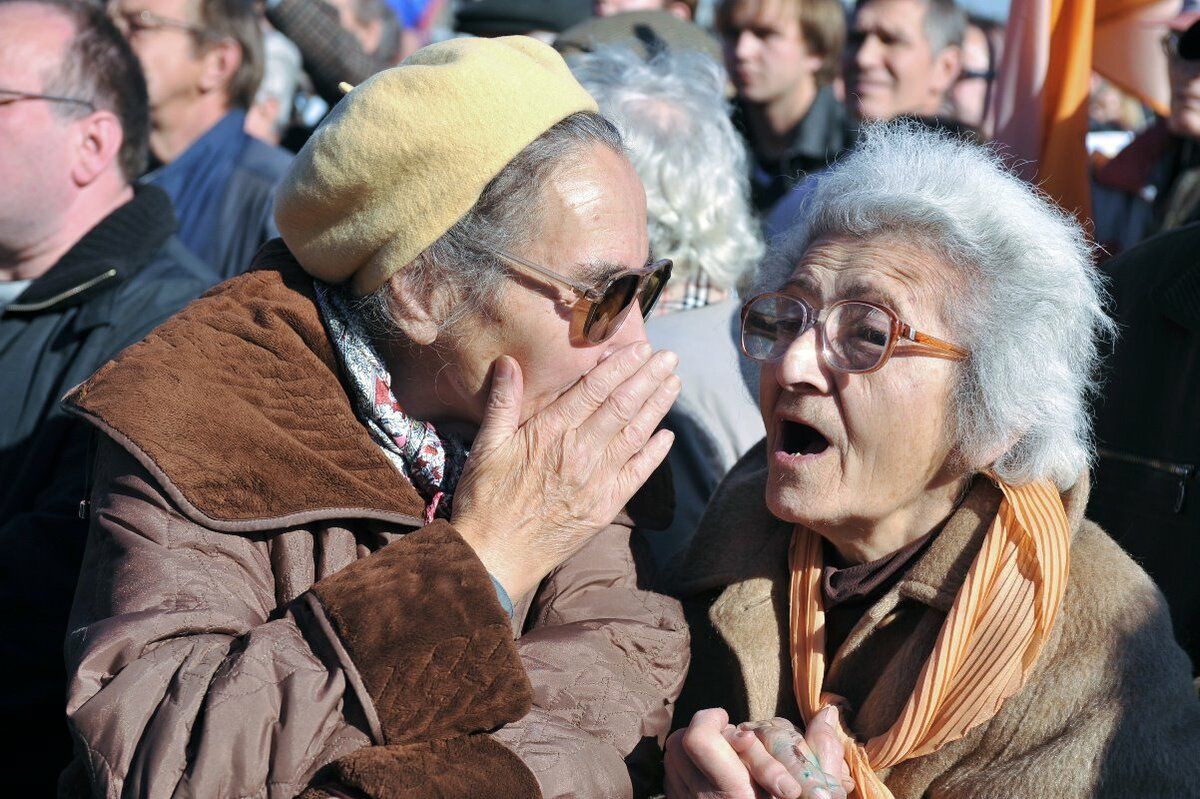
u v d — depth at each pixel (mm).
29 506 2859
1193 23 3652
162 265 3293
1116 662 1930
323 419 2105
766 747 1897
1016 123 3646
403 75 1989
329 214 2053
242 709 1736
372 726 1772
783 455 2113
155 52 4727
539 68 2045
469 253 2031
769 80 5051
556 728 1946
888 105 5113
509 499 1998
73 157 3314
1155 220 4293
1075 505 2086
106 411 1992
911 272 2021
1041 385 2020
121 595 1884
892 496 2078
